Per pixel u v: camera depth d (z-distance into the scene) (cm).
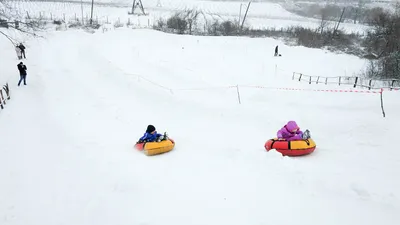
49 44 3350
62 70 2392
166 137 1089
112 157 1034
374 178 831
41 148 1109
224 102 1680
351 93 1859
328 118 1354
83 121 1404
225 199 770
